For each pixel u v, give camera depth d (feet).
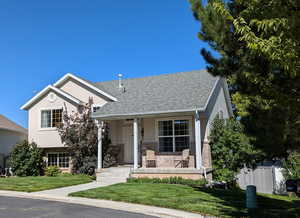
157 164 56.65
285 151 25.61
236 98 49.11
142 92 65.31
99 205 33.09
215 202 33.14
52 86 69.51
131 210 30.63
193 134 55.67
